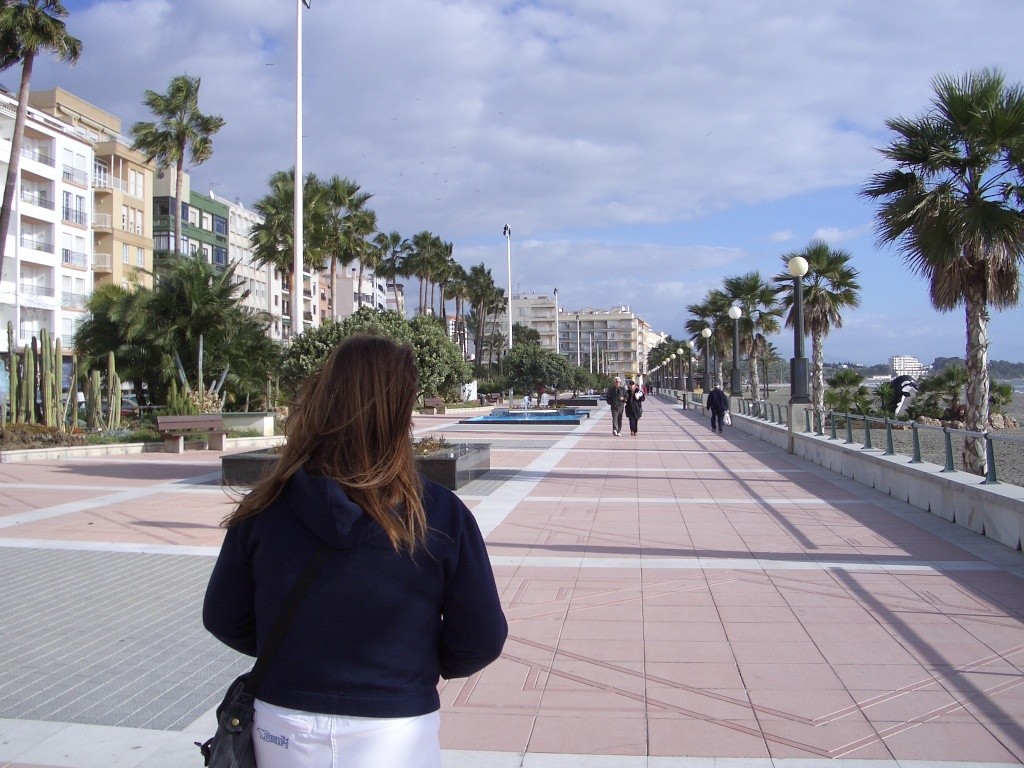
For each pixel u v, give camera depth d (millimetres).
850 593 6438
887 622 5680
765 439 22969
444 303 83500
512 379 46406
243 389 26984
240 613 1975
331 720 1765
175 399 22469
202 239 65188
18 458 17297
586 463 16859
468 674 2029
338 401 1914
